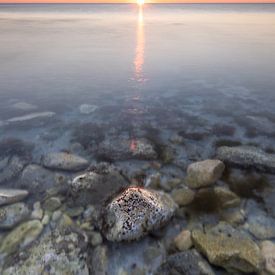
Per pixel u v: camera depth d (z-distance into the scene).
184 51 5.95
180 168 1.66
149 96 3.18
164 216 1.15
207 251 0.97
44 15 21.27
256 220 1.21
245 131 2.19
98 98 3.09
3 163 1.71
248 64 4.71
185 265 0.96
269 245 1.04
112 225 1.09
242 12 27.75
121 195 1.23
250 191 1.40
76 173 1.57
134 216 1.09
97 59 5.17
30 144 1.97
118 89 3.44
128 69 4.45
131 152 1.78
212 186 1.41
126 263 1.01
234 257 0.94
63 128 2.27
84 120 2.45
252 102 2.92
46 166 1.61
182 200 1.31
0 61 4.88
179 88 3.49
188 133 2.17
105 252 1.04
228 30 10.01
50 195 1.38
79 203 1.30
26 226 1.15
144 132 2.21
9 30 9.75
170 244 1.08
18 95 3.14
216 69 4.43
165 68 4.53
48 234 1.10
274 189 1.41
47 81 3.74
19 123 2.32
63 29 10.47
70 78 3.91
